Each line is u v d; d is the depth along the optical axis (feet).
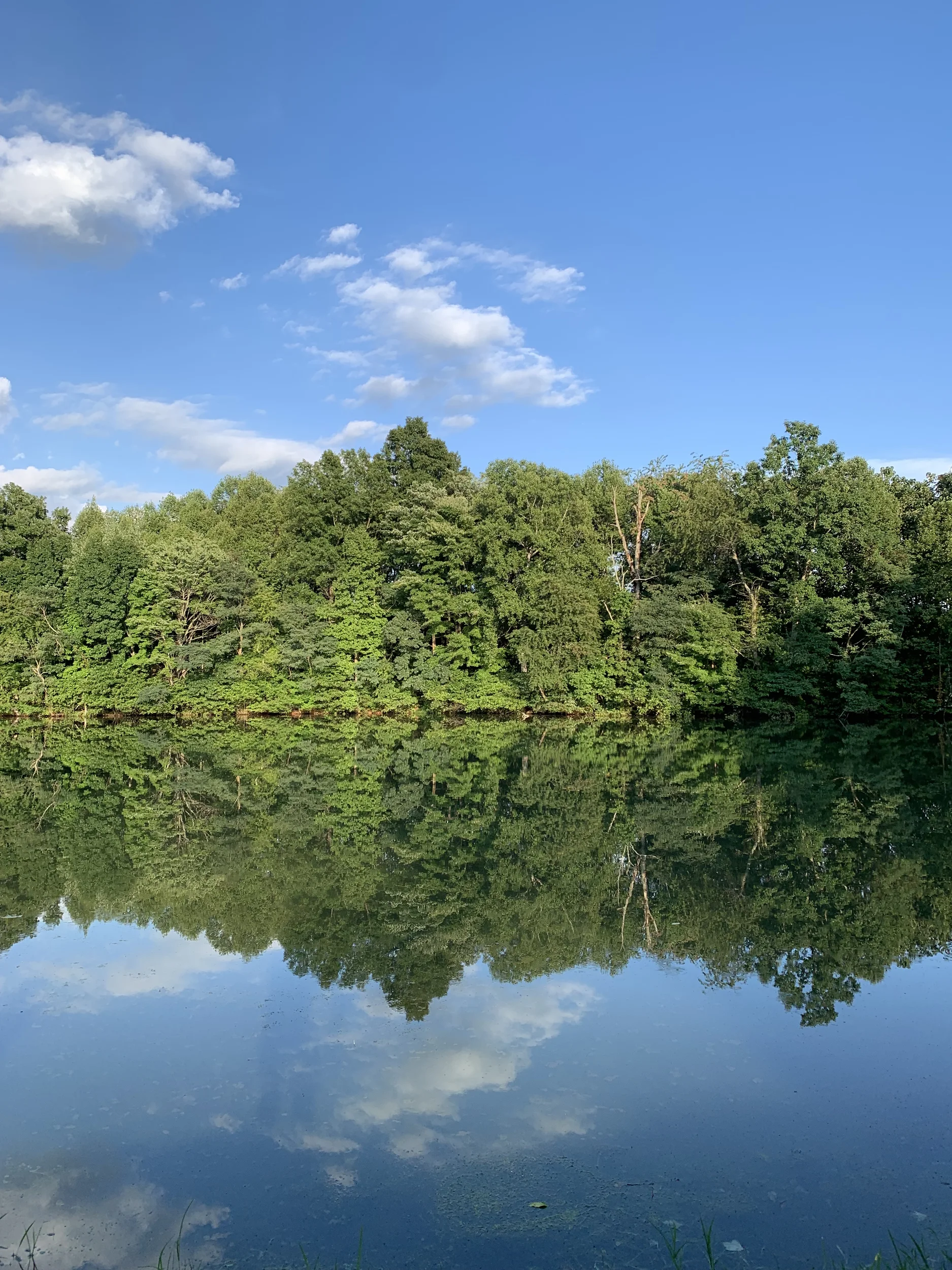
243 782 91.04
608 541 163.43
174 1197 22.11
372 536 171.01
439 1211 21.26
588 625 140.36
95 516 217.97
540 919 44.55
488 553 147.23
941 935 41.60
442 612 152.76
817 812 70.59
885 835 62.08
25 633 155.43
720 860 55.72
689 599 147.64
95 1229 20.88
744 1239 20.01
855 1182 22.35
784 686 139.44
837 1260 19.21
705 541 146.20
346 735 138.92
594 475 177.78
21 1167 23.56
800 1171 22.84
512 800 78.69
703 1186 22.18
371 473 178.60
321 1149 24.17
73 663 156.87
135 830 66.39
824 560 140.46
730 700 142.82
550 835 63.87
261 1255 19.76
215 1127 25.38
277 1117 25.89
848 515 139.74
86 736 139.13
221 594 156.15
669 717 146.10
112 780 93.09
